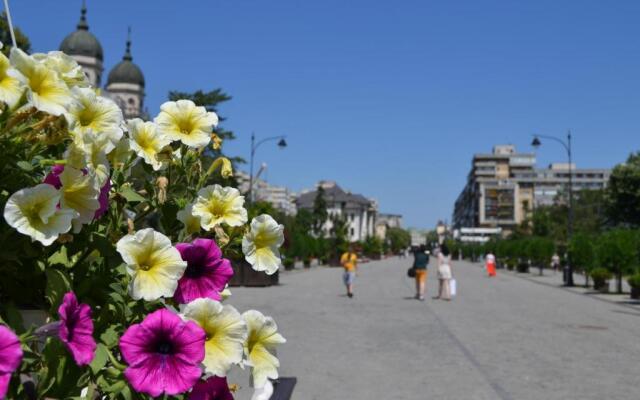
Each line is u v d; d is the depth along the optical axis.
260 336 2.48
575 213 115.94
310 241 63.16
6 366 1.67
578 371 9.90
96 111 2.33
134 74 80.00
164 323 2.07
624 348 12.46
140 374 2.02
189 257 2.40
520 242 69.06
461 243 167.75
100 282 2.32
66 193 2.10
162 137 2.76
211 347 2.22
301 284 35.00
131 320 2.32
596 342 13.27
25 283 2.23
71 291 2.11
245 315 2.46
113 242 2.50
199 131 2.83
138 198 2.61
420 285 25.06
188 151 2.88
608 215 84.44
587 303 24.66
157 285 2.20
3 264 2.12
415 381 8.97
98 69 74.69
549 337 14.00
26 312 2.27
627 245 30.77
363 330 14.80
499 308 21.62
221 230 2.68
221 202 2.74
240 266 31.03
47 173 2.28
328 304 21.95
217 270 2.43
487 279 47.09
